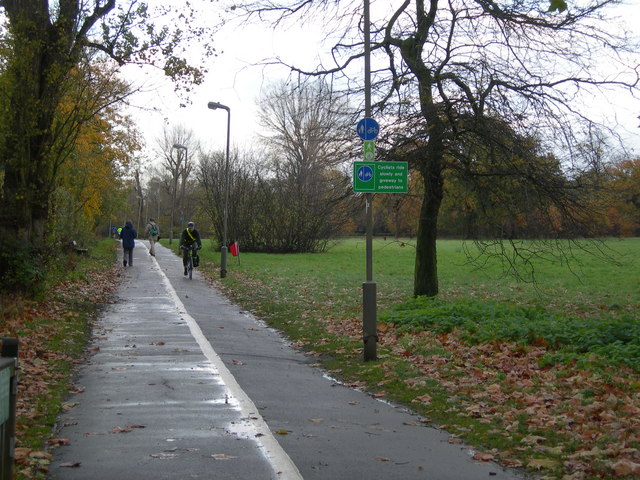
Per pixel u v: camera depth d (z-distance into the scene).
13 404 3.82
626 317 11.62
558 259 15.14
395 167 10.02
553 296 20.75
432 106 14.05
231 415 6.59
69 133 14.91
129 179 52.41
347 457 5.38
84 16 14.62
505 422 6.45
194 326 13.05
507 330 11.20
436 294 16.92
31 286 14.02
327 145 15.45
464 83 14.17
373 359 9.96
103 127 30.38
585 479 4.86
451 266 35.22
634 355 9.22
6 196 14.13
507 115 13.85
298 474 4.90
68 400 7.07
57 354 9.41
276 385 8.19
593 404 6.77
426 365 9.39
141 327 12.77
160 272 27.61
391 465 5.21
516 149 13.69
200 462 5.14
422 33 14.34
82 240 34.91
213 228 52.97
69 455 5.25
